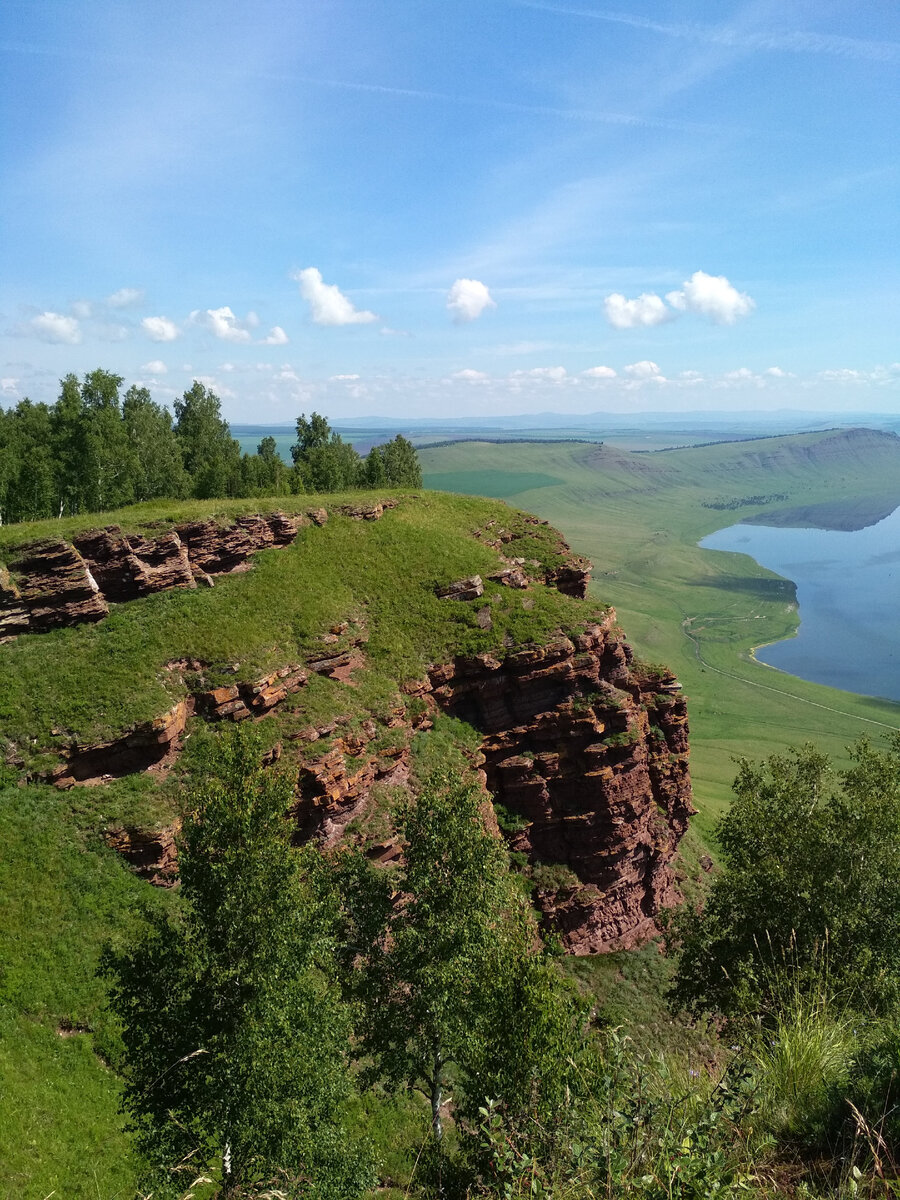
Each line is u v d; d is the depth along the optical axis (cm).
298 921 2127
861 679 16525
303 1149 1928
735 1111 945
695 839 6844
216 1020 2052
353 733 4591
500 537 7225
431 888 2508
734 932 2914
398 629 5562
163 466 8531
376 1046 2498
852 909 2514
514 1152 1037
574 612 5819
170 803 3862
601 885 5338
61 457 7056
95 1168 2453
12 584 4325
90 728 3912
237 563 5491
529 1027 1912
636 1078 1071
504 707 5400
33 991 2997
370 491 7788
